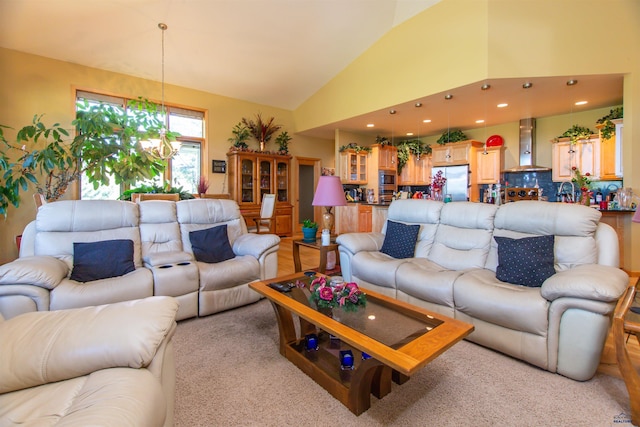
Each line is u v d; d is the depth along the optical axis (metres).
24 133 3.82
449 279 2.28
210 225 3.37
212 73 5.64
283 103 7.10
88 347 1.01
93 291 2.13
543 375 1.79
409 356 1.27
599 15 3.68
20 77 4.49
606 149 5.02
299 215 7.75
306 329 2.19
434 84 4.45
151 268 2.54
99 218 2.75
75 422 0.73
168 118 5.88
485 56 3.88
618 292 1.59
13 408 0.90
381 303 1.94
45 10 3.81
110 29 4.28
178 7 4.02
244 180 6.54
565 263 2.15
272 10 4.31
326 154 8.25
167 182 5.50
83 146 4.04
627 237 3.82
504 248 2.35
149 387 0.93
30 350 1.00
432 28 4.43
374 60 5.33
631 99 3.68
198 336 2.30
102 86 5.16
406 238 3.06
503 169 6.48
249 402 1.57
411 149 7.62
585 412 1.49
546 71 3.78
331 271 3.47
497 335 2.00
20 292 1.94
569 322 1.73
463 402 1.57
